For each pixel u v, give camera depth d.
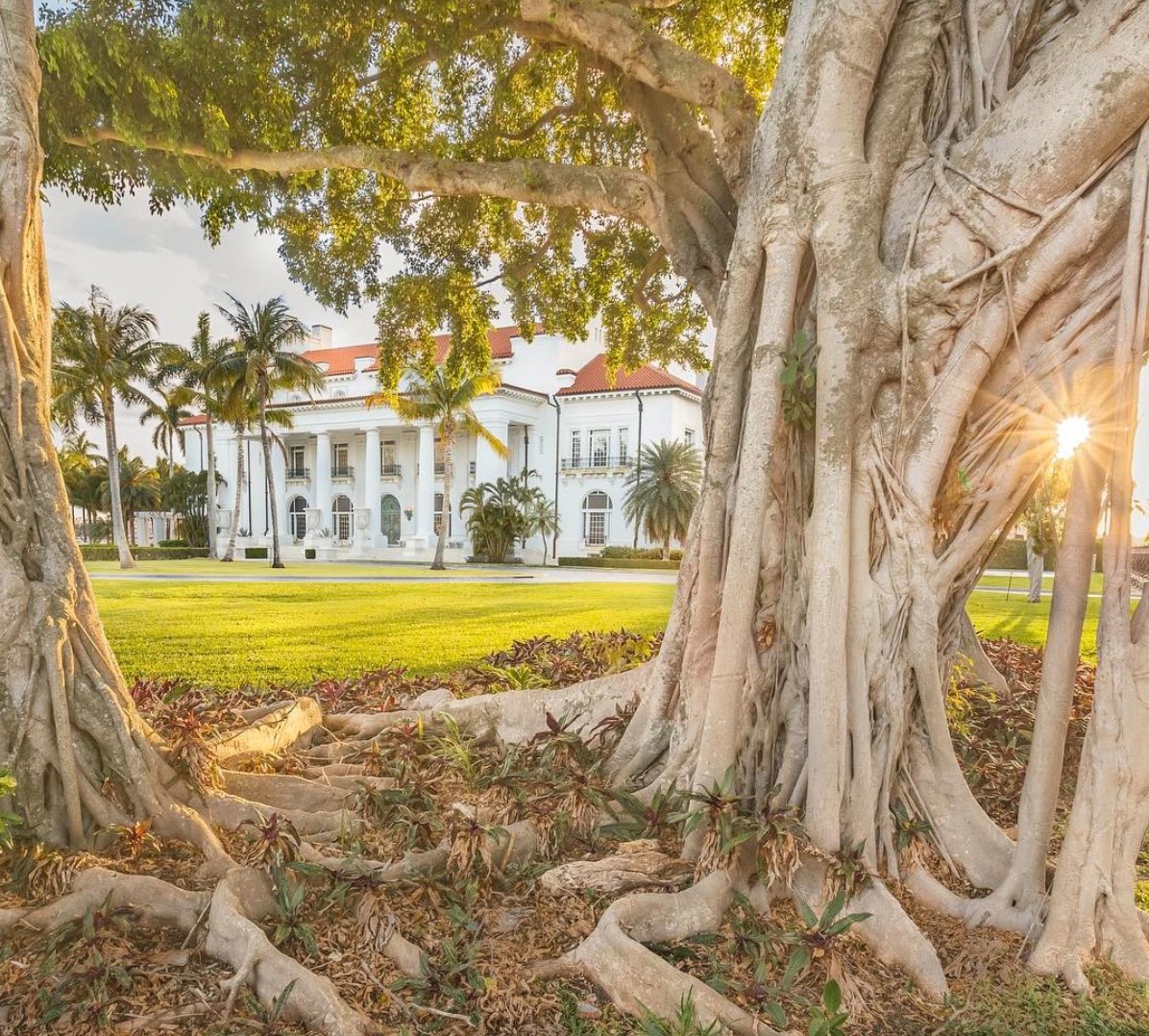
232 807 3.61
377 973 2.60
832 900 2.79
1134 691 2.78
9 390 3.28
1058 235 3.00
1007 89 3.46
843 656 3.27
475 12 5.52
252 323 31.78
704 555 3.92
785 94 3.59
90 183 5.72
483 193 5.71
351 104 6.59
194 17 4.63
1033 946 2.89
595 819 3.81
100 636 3.53
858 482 3.39
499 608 15.66
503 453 36.22
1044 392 3.19
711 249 5.14
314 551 44.75
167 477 54.94
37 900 2.80
